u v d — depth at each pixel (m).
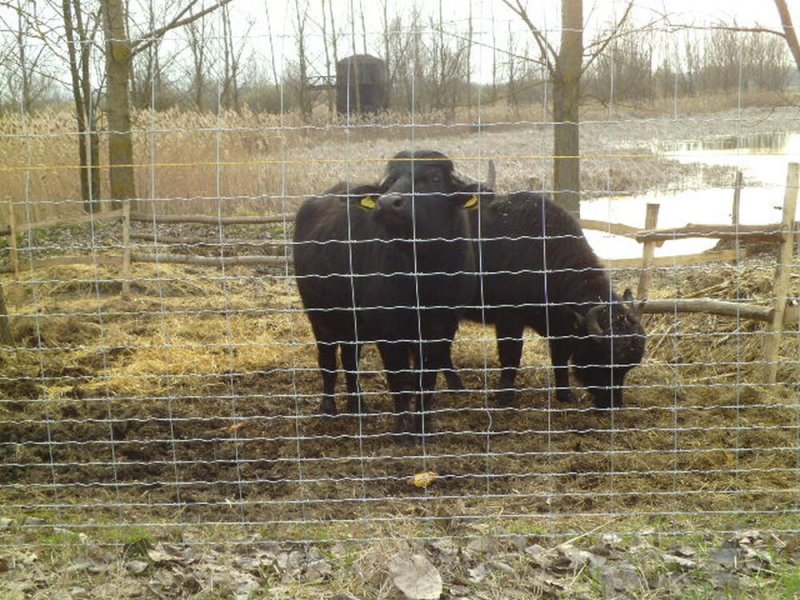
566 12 9.27
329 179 13.88
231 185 13.39
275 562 3.94
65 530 4.23
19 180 11.75
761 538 4.10
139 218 11.58
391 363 5.86
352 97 24.92
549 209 6.88
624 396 6.78
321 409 6.46
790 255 6.72
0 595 3.62
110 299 9.95
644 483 5.03
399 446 5.72
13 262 9.80
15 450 5.50
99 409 6.31
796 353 7.10
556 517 4.47
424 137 17.94
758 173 18.30
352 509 4.67
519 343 6.88
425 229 5.48
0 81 12.45
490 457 5.47
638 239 7.57
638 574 3.73
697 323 8.02
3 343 7.24
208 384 7.04
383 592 3.66
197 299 10.09
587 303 6.50
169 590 3.71
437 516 4.45
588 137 19.52
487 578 3.76
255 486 5.04
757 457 5.33
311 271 6.39
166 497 4.91
